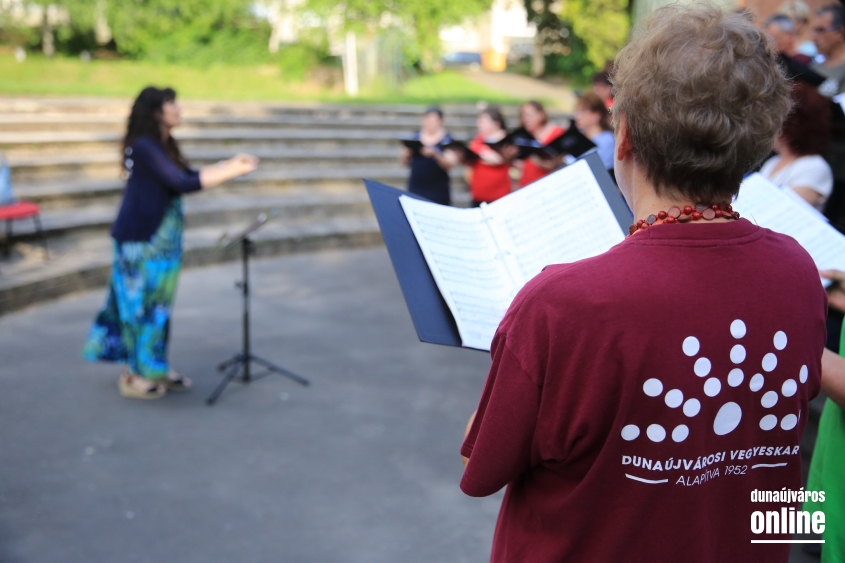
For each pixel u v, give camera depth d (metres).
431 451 3.70
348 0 15.52
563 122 13.24
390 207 1.36
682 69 0.93
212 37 16.09
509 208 1.40
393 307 6.01
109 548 2.85
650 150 0.98
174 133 9.68
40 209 7.22
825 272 1.74
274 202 8.46
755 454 1.03
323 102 12.90
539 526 1.08
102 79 13.28
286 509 3.15
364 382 4.52
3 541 2.86
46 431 3.78
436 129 6.35
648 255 0.97
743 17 1.00
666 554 0.99
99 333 4.18
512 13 25.30
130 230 3.95
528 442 1.02
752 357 0.97
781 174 3.03
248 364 4.52
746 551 1.06
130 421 3.92
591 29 17.42
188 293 6.21
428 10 15.97
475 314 1.28
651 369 0.93
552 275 0.99
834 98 3.04
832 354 1.34
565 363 0.96
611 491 0.99
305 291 6.38
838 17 3.97
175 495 3.23
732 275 0.97
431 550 2.90
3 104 9.32
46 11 15.29
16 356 4.71
